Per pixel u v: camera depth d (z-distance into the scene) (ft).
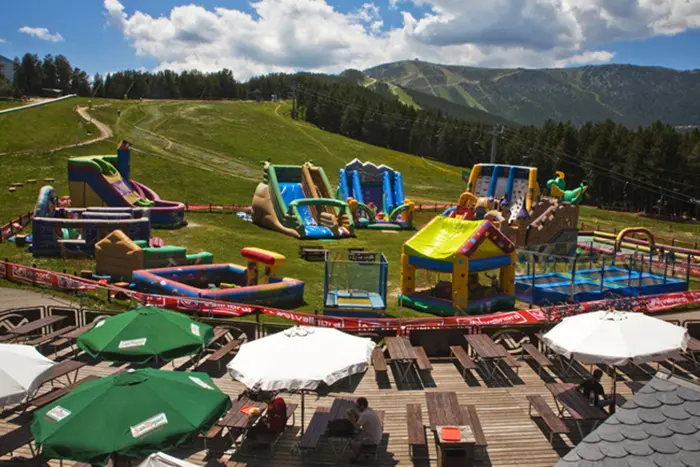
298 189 158.71
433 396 43.45
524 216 126.31
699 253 134.10
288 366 36.86
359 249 121.90
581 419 40.24
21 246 106.83
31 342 53.11
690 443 24.04
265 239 133.69
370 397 48.55
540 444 41.01
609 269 94.07
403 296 81.30
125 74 520.42
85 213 109.91
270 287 76.28
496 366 53.01
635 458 23.62
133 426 29.04
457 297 75.05
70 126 272.51
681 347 41.39
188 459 38.86
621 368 55.31
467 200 131.03
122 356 40.22
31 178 186.91
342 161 331.36
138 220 101.19
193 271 84.23
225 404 32.68
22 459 37.47
